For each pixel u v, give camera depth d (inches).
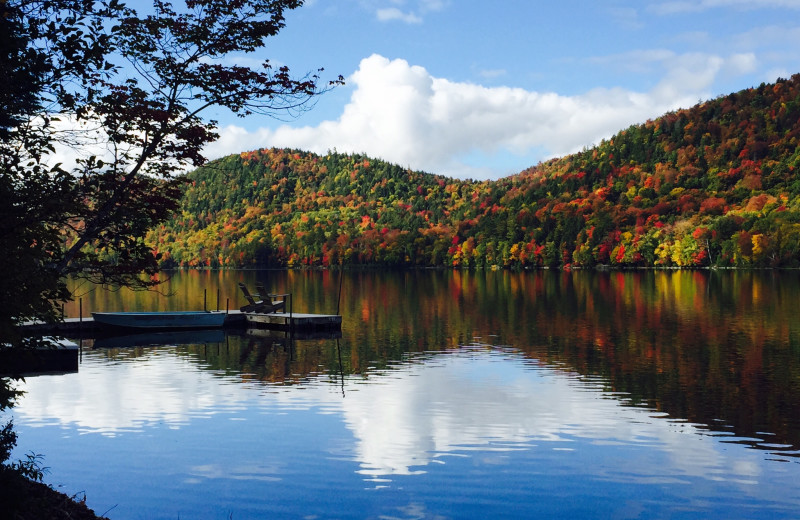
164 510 437.7
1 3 324.8
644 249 5605.3
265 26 412.2
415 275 5211.6
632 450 557.0
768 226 4830.2
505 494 466.0
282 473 505.7
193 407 703.7
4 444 339.9
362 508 442.6
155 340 1263.5
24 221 320.2
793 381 820.0
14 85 319.6
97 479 492.7
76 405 713.0
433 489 474.9
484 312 1800.0
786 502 451.5
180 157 397.1
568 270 5856.3
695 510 441.1
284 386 815.7
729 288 2694.4
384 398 745.6
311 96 433.7
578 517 430.3
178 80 410.6
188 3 410.0
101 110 372.5
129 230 387.2
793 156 7647.6
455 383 828.0
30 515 327.3
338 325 1422.2
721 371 888.3
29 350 338.3
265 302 1507.1
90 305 2171.5
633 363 957.8
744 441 580.7
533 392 771.4
